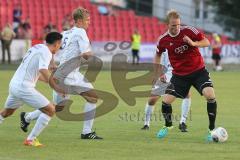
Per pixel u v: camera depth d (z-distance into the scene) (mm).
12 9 100562
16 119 37625
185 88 30734
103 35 104750
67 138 30734
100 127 35125
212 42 96125
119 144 29078
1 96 50750
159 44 31078
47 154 26156
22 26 92062
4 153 26250
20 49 91938
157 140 30469
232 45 103875
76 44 30281
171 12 30000
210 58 101375
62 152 26688
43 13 103062
